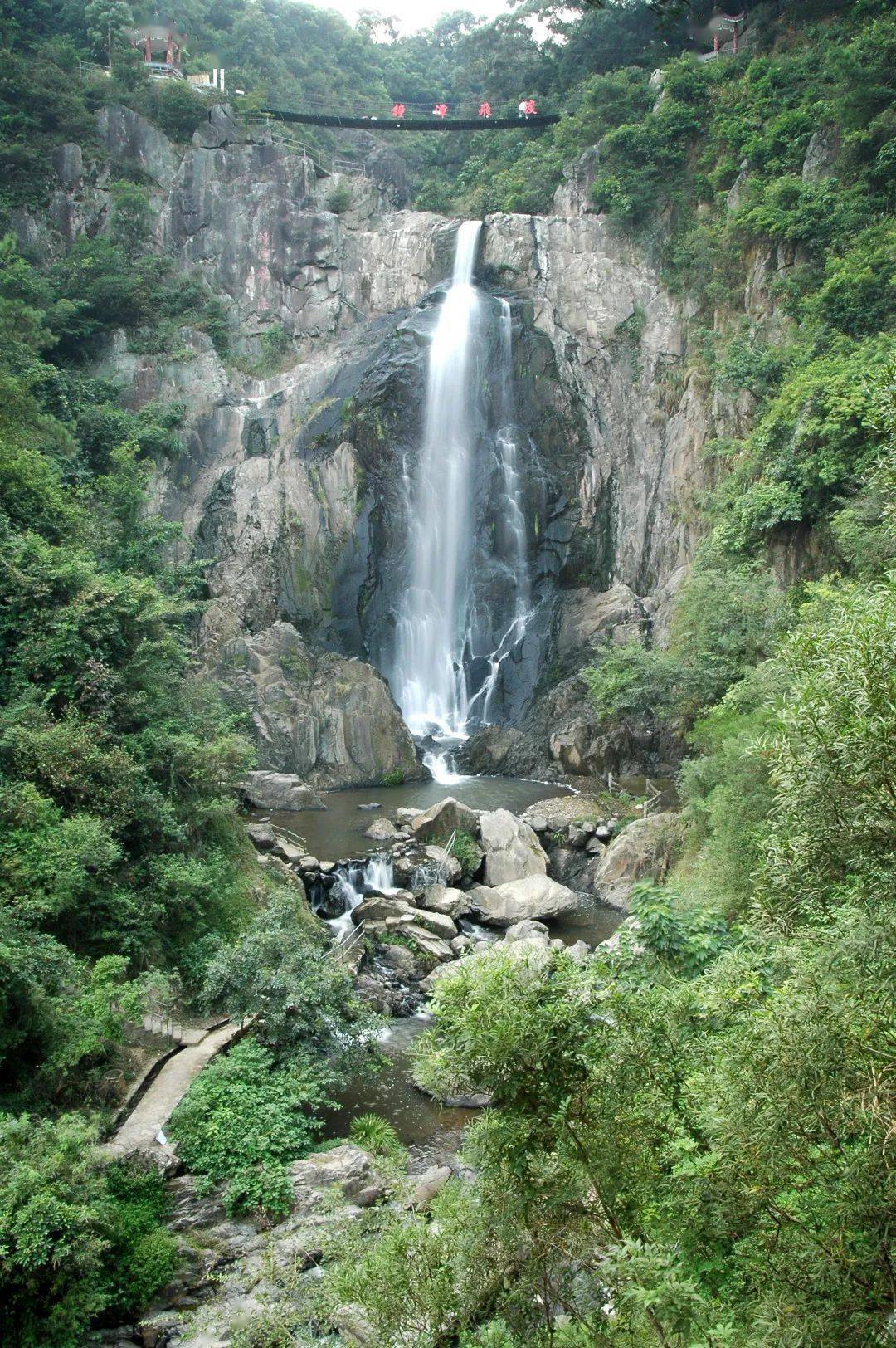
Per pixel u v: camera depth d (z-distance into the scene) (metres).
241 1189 12.59
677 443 40.34
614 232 44.81
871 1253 5.22
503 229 46.84
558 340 43.44
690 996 7.05
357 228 51.97
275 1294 9.94
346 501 41.31
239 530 40.69
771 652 24.55
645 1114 6.53
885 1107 5.20
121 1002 14.20
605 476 41.81
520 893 23.73
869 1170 5.14
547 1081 6.61
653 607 38.97
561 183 48.41
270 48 61.38
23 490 23.66
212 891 18.89
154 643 21.39
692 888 17.19
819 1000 5.45
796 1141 5.52
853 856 5.72
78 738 17.58
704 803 19.16
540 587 41.53
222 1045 15.73
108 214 46.75
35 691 18.66
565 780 33.97
